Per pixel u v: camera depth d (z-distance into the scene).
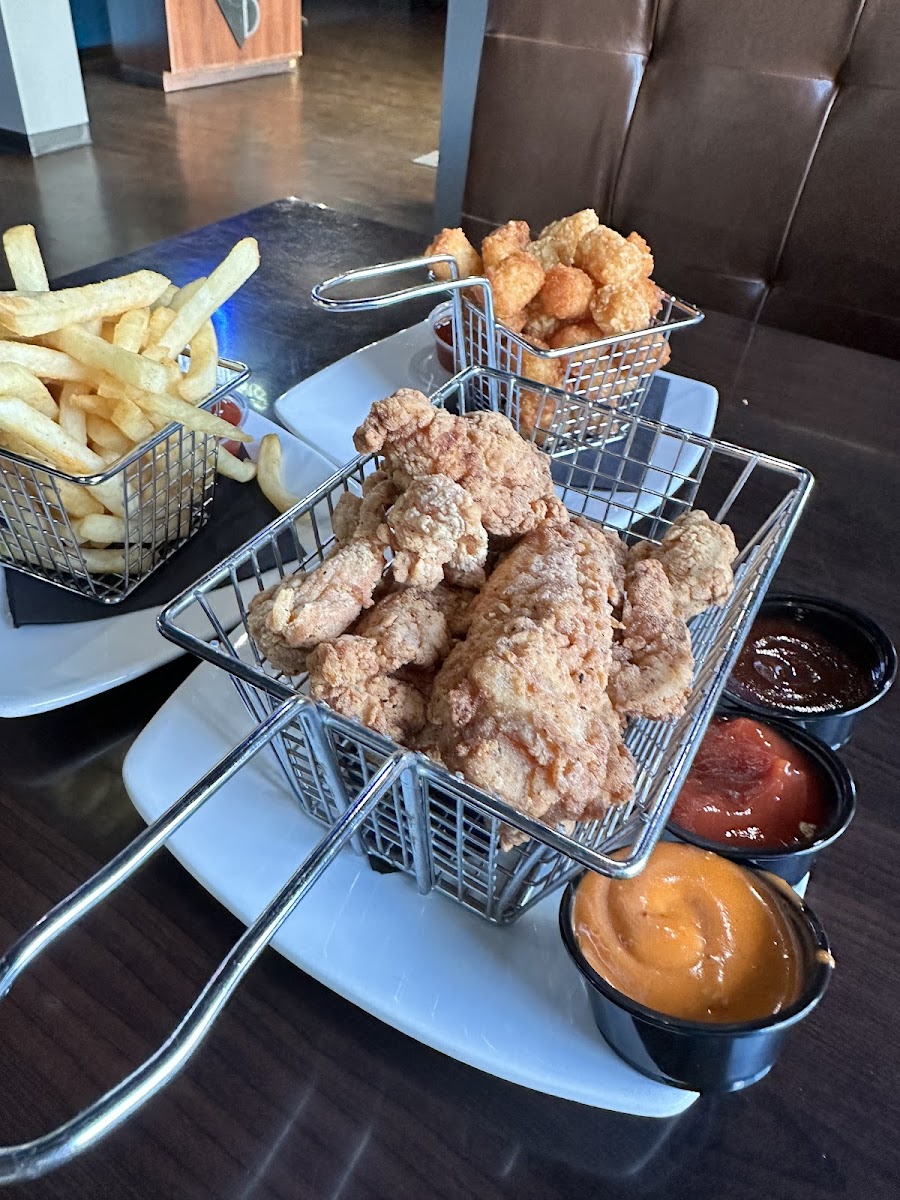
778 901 0.23
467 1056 0.21
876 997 0.23
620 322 0.44
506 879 0.23
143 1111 0.21
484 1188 0.20
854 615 0.32
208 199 1.56
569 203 0.90
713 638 0.28
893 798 0.29
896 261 0.76
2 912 0.24
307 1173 0.20
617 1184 0.20
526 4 0.84
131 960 0.23
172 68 2.08
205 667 0.30
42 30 1.61
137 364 0.32
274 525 0.26
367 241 0.69
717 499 0.43
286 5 2.26
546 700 0.21
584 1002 0.22
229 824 0.26
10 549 0.35
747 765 0.27
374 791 0.18
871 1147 0.21
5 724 0.30
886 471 0.47
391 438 0.27
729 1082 0.20
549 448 0.40
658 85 0.81
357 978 0.22
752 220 0.81
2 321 0.33
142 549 0.35
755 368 0.56
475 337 0.46
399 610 0.24
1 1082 0.21
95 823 0.27
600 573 0.25
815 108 0.75
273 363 0.54
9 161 1.66
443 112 1.12
